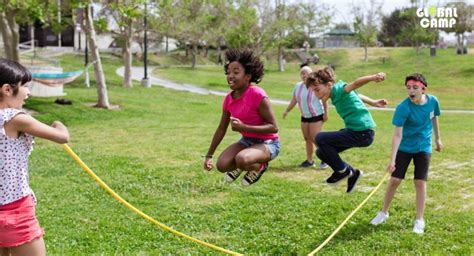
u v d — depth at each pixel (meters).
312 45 74.75
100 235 6.23
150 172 9.46
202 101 26.27
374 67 53.97
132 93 26.84
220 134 5.50
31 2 17.47
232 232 6.42
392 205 7.32
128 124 16.95
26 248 3.89
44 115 17.73
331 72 5.98
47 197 7.86
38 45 54.69
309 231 6.41
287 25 46.66
